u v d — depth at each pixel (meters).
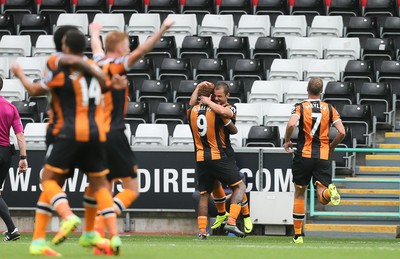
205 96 40.44
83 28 63.84
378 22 65.31
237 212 41.41
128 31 63.56
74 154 24.12
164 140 51.56
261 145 51.25
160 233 48.22
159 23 63.78
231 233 44.31
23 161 40.69
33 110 54.78
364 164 51.97
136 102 54.41
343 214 46.69
